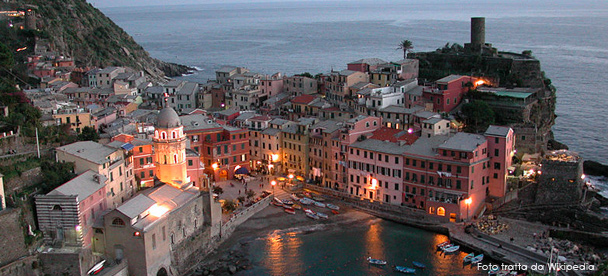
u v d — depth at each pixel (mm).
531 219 158375
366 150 167875
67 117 182250
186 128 185875
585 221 152875
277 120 197000
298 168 190125
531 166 172875
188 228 138000
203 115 198000
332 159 178750
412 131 174250
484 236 143375
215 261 138000
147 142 160500
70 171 133125
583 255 135125
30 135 142000
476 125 193375
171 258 130500
